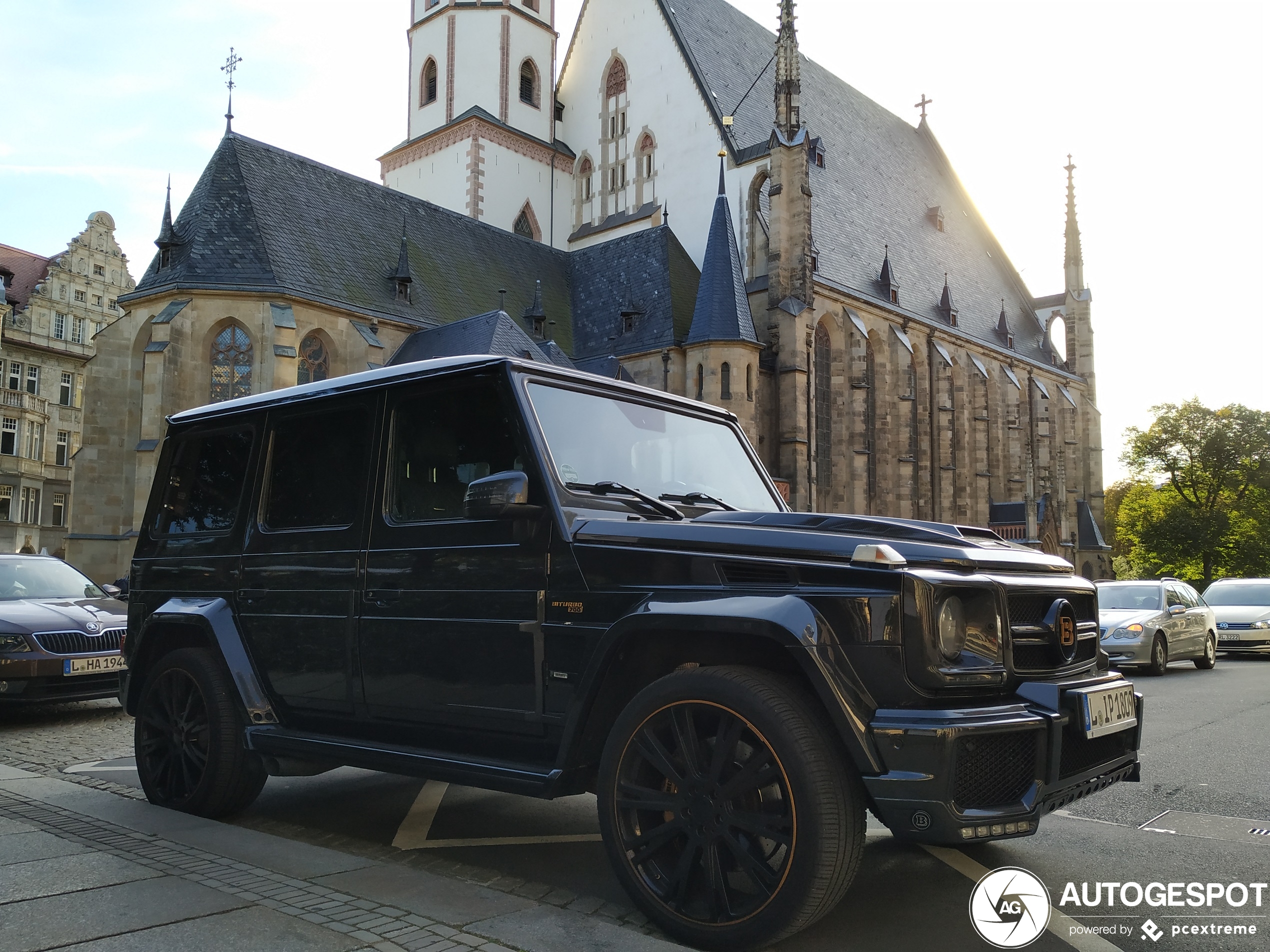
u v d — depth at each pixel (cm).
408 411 482
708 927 343
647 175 4475
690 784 357
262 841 469
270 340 2848
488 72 4531
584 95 4812
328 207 3366
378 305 3212
